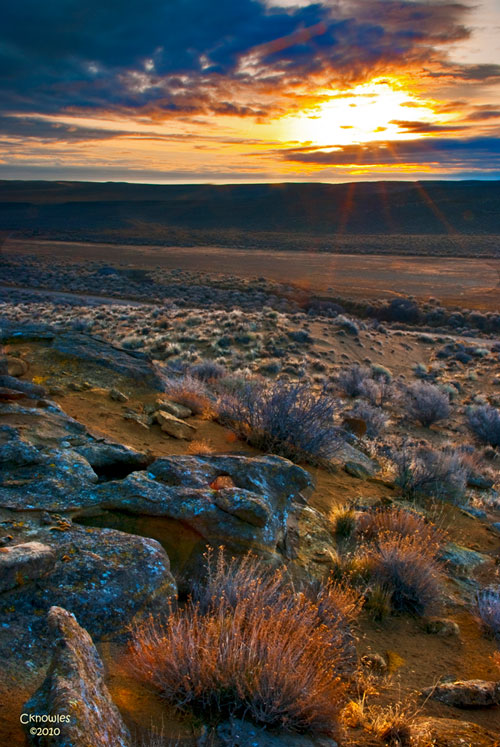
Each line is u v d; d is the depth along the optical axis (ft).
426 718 11.59
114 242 603.67
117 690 9.86
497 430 62.95
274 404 28.50
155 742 8.57
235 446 27.25
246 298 226.17
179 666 10.23
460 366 110.52
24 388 26.35
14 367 31.37
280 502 19.75
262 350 92.84
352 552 19.51
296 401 29.32
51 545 13.29
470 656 15.17
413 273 365.40
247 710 9.86
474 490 34.99
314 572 17.19
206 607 12.98
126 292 230.68
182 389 33.55
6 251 426.92
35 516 14.76
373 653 14.48
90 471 17.74
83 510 15.62
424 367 104.58
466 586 19.76
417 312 205.46
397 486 29.45
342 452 31.96
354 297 244.22
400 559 18.06
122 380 33.17
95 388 31.04
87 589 11.98
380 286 298.56
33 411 22.17
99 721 7.82
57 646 8.74
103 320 113.60
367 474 30.12
